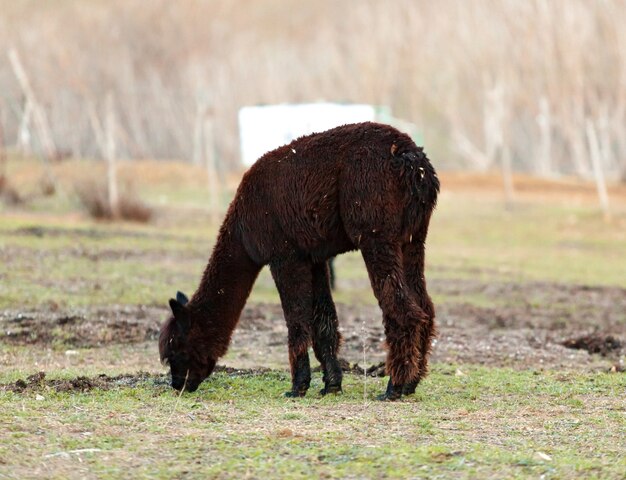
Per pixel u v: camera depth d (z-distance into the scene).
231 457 17.72
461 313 43.84
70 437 18.83
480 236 79.62
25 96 89.88
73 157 111.25
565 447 19.00
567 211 91.75
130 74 150.88
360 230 23.08
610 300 49.62
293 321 24.22
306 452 18.00
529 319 42.53
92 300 40.09
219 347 24.94
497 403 23.97
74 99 122.12
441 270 59.56
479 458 17.70
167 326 24.69
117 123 128.50
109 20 160.88
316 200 23.39
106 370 28.22
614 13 144.00
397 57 181.12
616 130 151.00
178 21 170.62
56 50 130.88
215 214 78.50
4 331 33.38
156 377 26.72
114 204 73.12
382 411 22.23
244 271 25.00
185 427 20.02
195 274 50.00
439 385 26.36
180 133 149.88
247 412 21.88
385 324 23.19
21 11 142.38
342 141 23.48
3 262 47.84
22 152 103.38
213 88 154.50
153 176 103.38
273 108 79.50
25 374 26.72
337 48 191.62
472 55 168.12
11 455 17.50
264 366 30.06
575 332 38.97
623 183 121.06
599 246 75.44
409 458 17.64
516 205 96.31
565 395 25.12
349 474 16.83
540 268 62.25
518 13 152.25
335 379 24.81
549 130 157.50
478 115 183.12
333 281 49.88
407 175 22.81
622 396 25.11
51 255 51.38
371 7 199.50
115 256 53.84
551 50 148.75
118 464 17.27
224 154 137.75
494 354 33.09
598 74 147.38
